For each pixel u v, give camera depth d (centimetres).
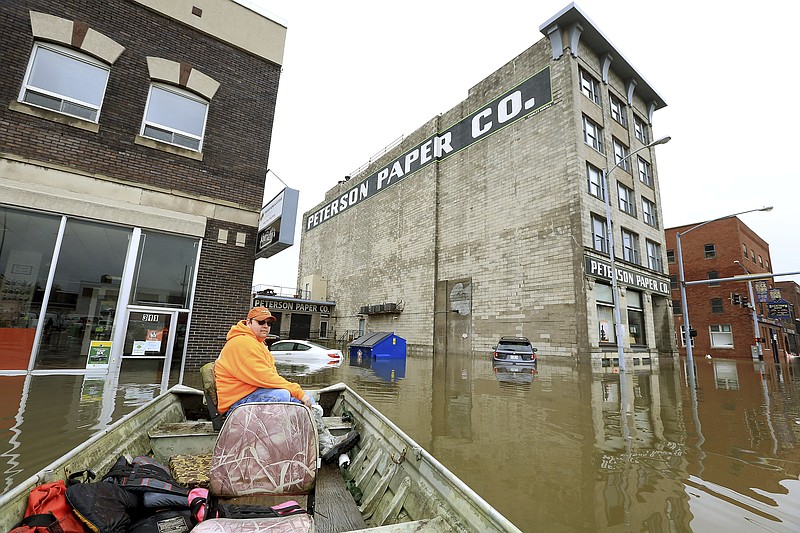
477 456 473
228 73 1082
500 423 633
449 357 2064
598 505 342
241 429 252
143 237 923
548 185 1917
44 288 807
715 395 956
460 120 2494
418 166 2756
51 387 685
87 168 862
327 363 1570
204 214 995
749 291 3050
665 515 323
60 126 845
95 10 913
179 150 978
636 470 427
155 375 853
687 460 458
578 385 1077
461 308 2262
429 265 2516
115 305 876
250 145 1089
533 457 469
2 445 396
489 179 2227
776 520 311
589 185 1875
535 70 2077
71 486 226
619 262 1930
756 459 461
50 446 397
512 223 2055
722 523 307
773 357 3322
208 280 981
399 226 2866
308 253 4294
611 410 745
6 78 803
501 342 1728
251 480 245
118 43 930
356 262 3353
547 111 1981
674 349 2255
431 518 238
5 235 784
